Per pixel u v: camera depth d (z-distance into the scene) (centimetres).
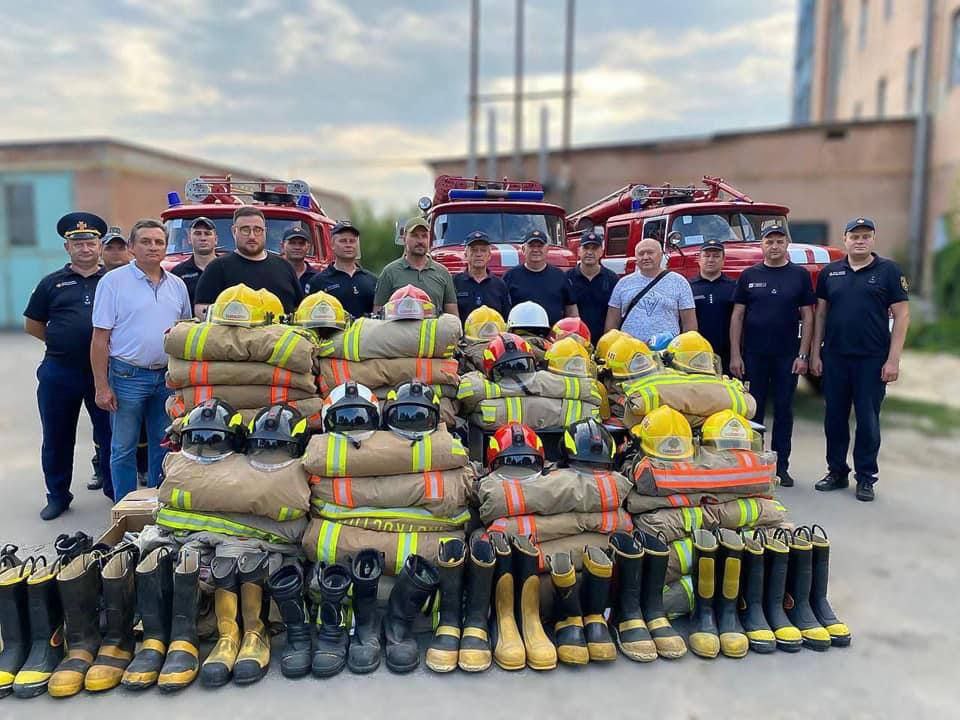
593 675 301
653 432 353
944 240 1686
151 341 427
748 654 319
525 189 812
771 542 331
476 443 421
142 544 314
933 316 1516
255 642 300
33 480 570
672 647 312
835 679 301
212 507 320
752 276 540
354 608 310
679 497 347
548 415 380
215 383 360
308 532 326
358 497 326
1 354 1456
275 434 324
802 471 597
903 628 344
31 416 825
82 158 1903
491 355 388
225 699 282
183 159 2178
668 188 828
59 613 296
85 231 467
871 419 516
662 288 526
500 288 546
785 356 537
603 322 580
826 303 532
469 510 359
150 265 428
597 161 2047
